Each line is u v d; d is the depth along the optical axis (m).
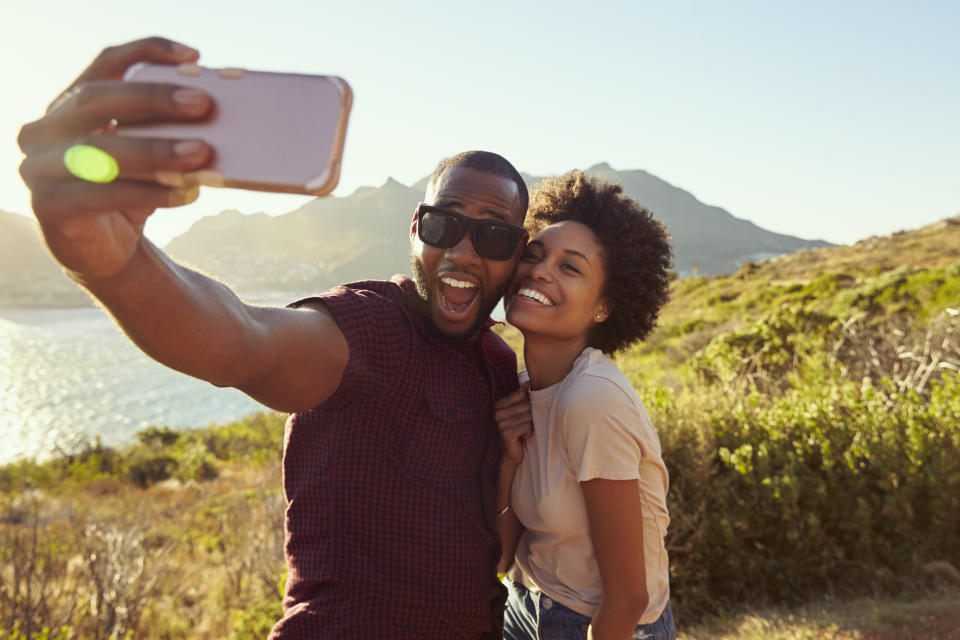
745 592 4.88
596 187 1.84
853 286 22.55
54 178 0.63
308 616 1.32
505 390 1.78
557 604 1.73
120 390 74.44
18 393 73.50
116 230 0.71
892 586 4.64
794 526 4.82
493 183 1.49
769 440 5.25
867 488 5.10
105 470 24.25
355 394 1.27
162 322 0.82
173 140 0.61
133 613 6.48
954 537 4.81
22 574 6.27
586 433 1.55
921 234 40.72
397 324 1.36
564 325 1.72
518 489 1.74
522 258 1.78
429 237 1.46
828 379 7.37
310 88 0.68
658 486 1.70
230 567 8.98
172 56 0.71
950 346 7.70
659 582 1.76
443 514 1.38
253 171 0.65
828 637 4.07
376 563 1.33
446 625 1.38
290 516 1.42
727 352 8.72
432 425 1.37
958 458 4.88
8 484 21.97
